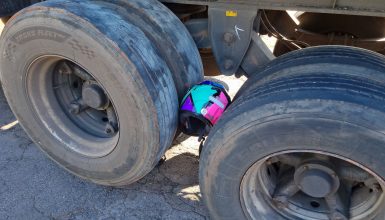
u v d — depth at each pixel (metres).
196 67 2.84
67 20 2.36
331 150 2.00
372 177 2.24
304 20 3.46
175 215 2.92
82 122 3.08
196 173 3.27
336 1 2.30
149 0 2.74
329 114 1.92
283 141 2.06
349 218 2.42
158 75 2.45
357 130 1.90
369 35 3.33
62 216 2.92
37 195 3.09
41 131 3.05
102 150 2.87
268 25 3.28
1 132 3.77
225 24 2.64
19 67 2.77
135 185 3.16
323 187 2.27
